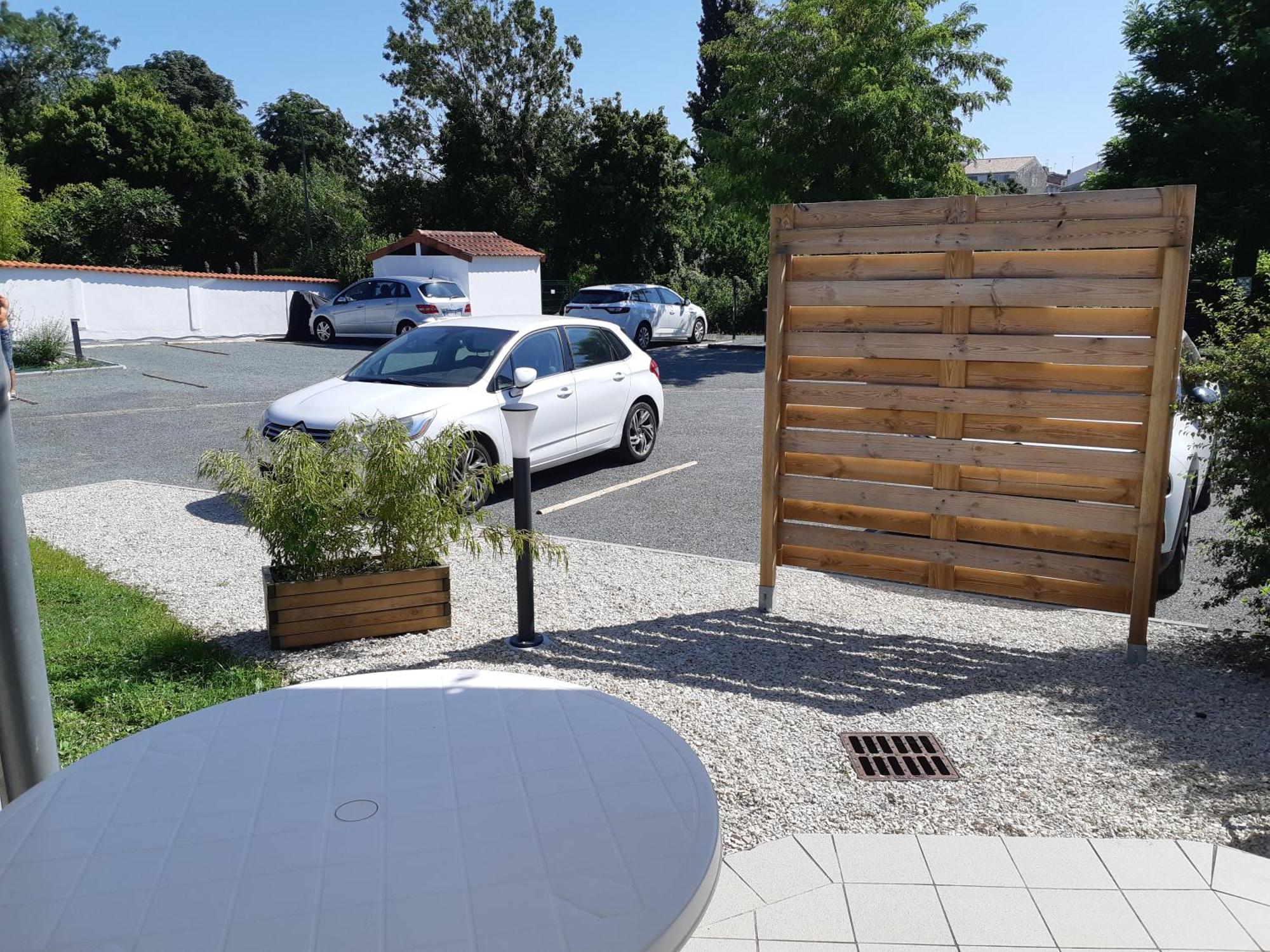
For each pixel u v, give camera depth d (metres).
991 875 3.02
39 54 47.09
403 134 48.00
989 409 5.13
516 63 46.22
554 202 39.94
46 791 2.16
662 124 38.53
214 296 25.11
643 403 10.45
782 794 3.58
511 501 8.73
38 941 1.62
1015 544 5.23
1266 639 5.00
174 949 1.59
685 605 5.91
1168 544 6.08
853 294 5.32
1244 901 2.88
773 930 2.75
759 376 18.97
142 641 5.05
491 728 2.48
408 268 27.98
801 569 6.76
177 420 12.95
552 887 1.76
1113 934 2.73
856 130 22.66
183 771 2.25
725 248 38.41
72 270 22.41
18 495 2.83
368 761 2.30
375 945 1.60
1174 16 24.41
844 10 23.05
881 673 4.82
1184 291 4.59
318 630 5.10
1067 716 4.28
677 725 4.16
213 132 50.97
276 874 1.81
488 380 8.41
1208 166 23.41
